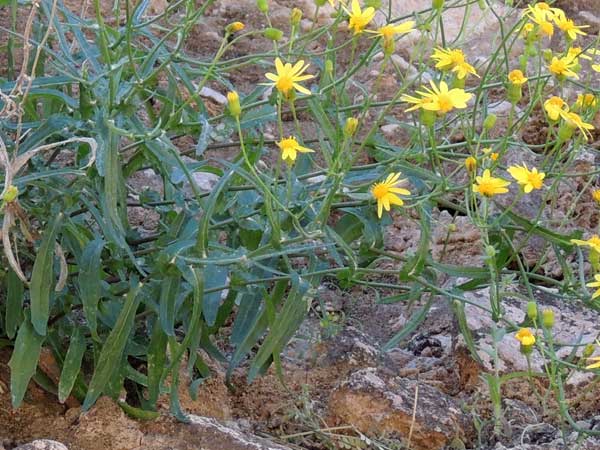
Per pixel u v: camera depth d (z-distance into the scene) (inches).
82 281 20.4
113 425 21.9
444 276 30.3
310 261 22.4
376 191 19.9
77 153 22.5
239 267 20.0
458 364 26.0
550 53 22.0
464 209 23.0
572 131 20.9
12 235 22.0
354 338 26.9
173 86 24.2
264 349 20.7
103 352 20.6
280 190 21.8
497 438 23.8
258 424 24.3
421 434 23.3
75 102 21.7
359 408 23.7
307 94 20.5
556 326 27.4
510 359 25.6
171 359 23.1
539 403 25.0
